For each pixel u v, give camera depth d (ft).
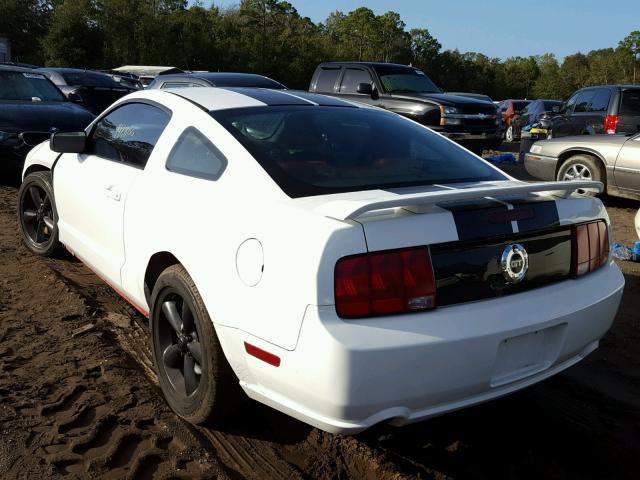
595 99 39.04
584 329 9.11
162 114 11.86
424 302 7.71
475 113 40.70
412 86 41.57
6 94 28.96
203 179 9.97
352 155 10.23
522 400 11.12
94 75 46.16
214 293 8.80
